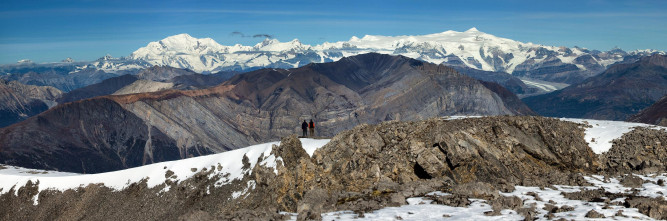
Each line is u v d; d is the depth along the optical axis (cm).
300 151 6988
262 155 7506
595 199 4625
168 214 7650
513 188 5191
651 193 5044
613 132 8050
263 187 6869
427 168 6350
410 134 6869
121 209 8325
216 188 7538
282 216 3947
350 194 5094
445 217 3819
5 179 10025
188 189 7919
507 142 7125
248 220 3866
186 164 8512
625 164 7369
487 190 4725
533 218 3797
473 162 6475
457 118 7719
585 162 7369
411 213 3966
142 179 8681
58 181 9625
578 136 7906
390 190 5166
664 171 6944
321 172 6575
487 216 3822
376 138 6769
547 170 7075
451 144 6556
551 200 4488
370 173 6350
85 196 9112
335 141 6881
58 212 9019
